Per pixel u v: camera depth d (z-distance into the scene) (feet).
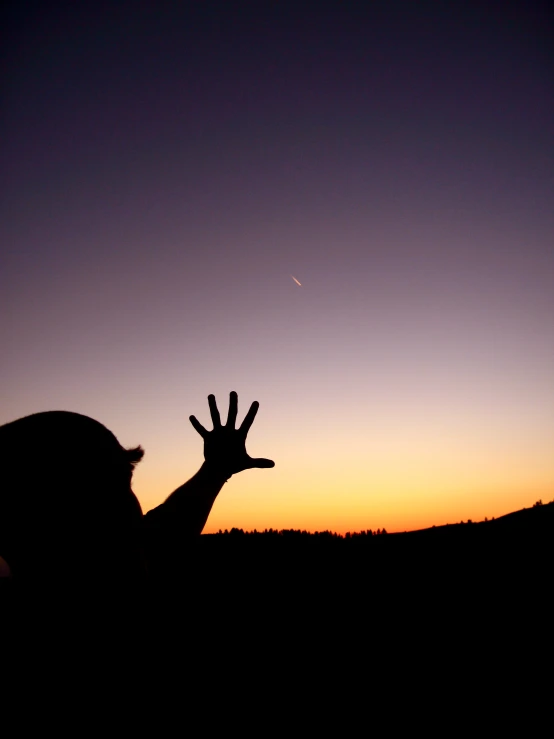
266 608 26.22
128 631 3.00
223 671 16.05
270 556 41.88
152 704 2.98
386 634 20.74
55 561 2.91
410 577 30.99
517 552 32.04
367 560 38.40
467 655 17.15
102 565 2.95
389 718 12.90
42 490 2.89
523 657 16.31
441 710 13.25
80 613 2.93
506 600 22.86
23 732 2.72
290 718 12.87
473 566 30.73
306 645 20.06
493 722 12.30
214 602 27.32
